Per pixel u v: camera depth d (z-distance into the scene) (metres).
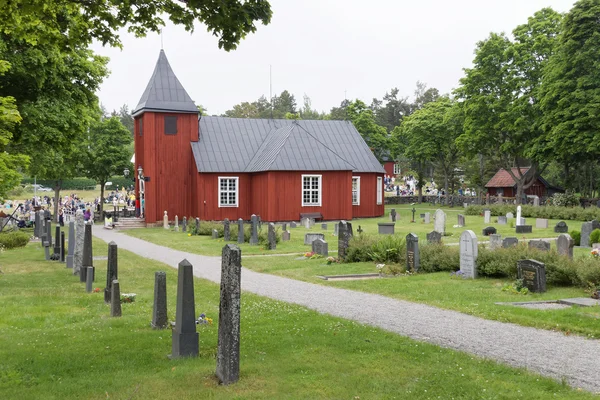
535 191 68.00
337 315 12.37
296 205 46.47
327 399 6.99
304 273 19.67
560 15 52.47
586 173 62.12
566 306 12.88
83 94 26.92
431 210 61.72
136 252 28.53
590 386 7.46
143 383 7.54
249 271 20.61
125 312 12.83
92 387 7.41
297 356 8.80
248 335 10.16
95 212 59.41
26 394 7.16
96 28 11.35
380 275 18.95
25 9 10.09
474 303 13.37
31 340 10.04
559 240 19.06
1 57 21.06
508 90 53.22
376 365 8.32
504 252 17.42
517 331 10.56
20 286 17.25
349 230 22.53
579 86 44.56
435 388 7.32
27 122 24.41
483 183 73.62
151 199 47.88
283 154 46.38
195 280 18.47
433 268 18.95
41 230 37.84
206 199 47.47
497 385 7.41
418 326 11.09
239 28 10.14
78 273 19.98
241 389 7.31
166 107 47.94
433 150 70.00
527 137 53.31
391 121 129.75
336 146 52.78
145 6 10.67
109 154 57.69
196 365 8.34
